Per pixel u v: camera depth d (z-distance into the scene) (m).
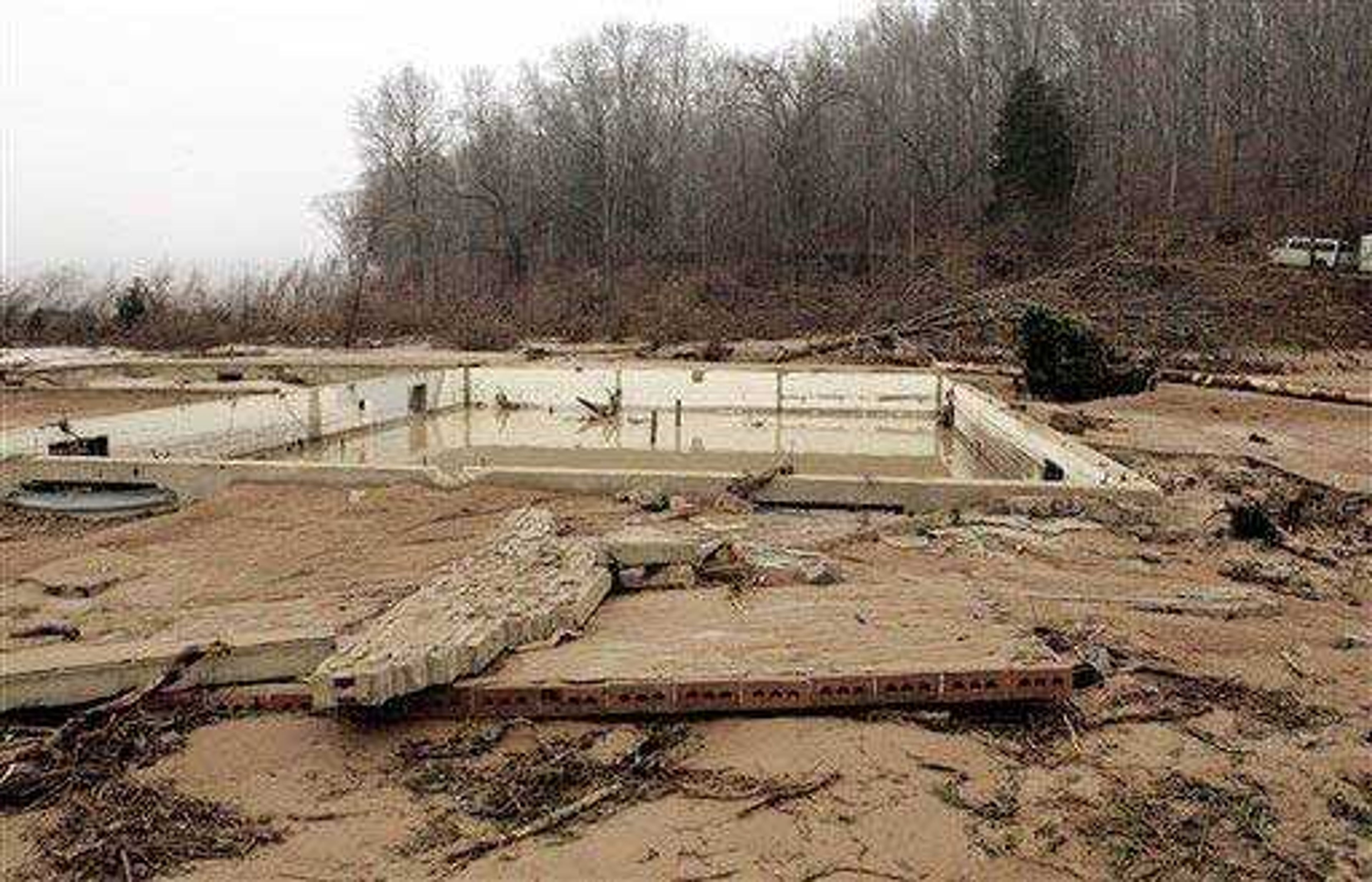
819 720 5.89
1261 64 44.06
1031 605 7.73
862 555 9.28
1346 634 7.28
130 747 5.84
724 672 6.06
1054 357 19.72
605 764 5.51
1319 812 5.13
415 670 5.88
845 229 45.97
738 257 44.12
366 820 5.12
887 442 19.20
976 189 45.66
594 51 53.88
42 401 19.86
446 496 11.86
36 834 5.10
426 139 49.53
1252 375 23.73
